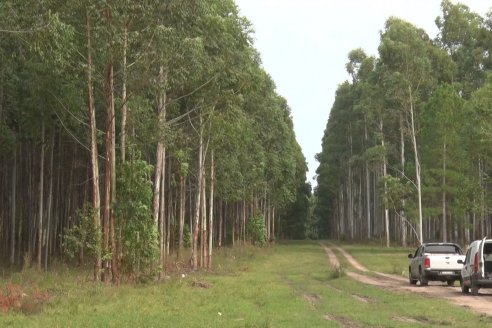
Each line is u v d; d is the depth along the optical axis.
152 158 42.44
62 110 27.84
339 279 30.97
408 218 67.38
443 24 68.00
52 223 39.97
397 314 16.19
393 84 57.97
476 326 13.38
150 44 24.17
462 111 54.78
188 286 24.42
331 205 123.19
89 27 23.09
